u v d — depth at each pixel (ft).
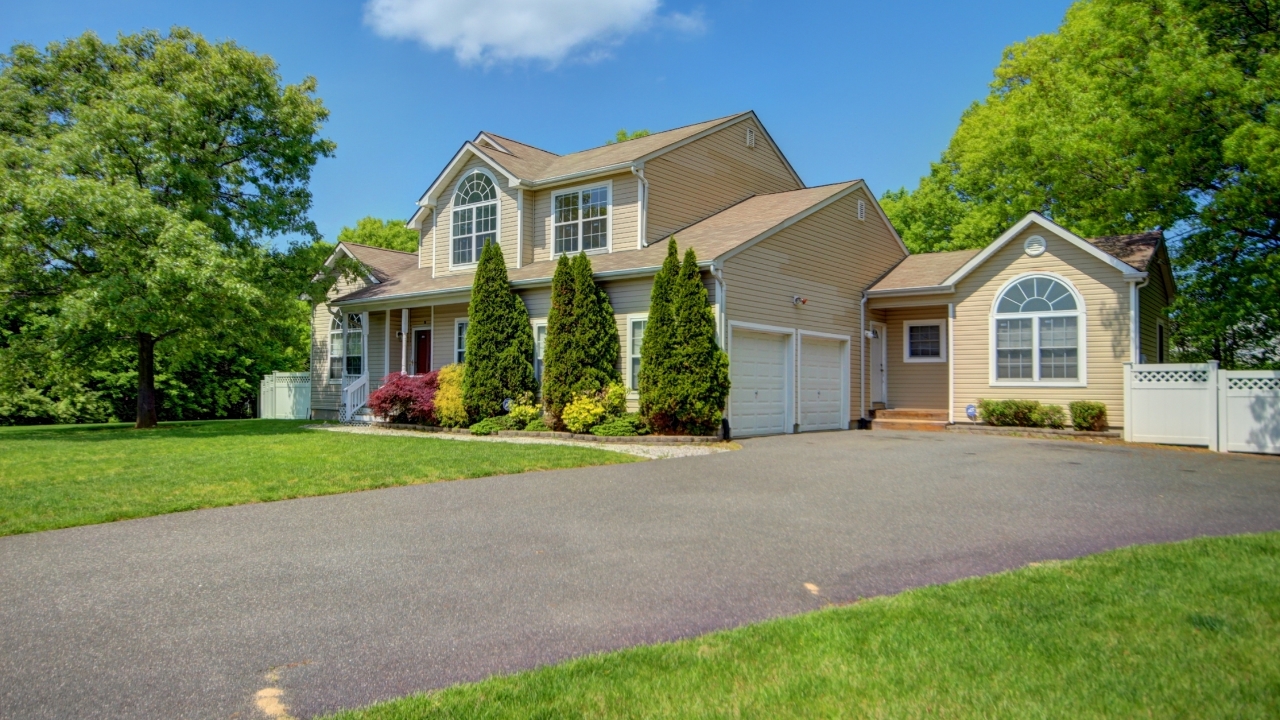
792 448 44.88
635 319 53.57
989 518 24.53
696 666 12.59
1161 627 13.73
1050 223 54.39
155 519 25.22
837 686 11.61
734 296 51.60
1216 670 11.84
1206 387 45.21
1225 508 25.88
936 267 68.18
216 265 57.26
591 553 20.70
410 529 23.63
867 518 24.70
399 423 64.85
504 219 66.59
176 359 73.26
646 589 17.60
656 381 49.60
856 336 65.31
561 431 53.62
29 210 55.11
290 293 71.10
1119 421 51.60
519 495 29.19
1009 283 56.59
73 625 15.56
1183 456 40.52
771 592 17.29
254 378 104.37
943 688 11.46
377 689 12.50
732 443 47.83
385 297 69.21
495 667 13.32
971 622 14.24
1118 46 55.06
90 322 58.39
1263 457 40.47
